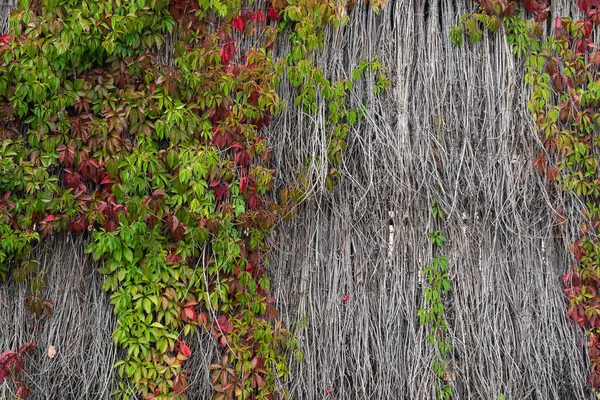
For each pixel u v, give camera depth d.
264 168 2.90
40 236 2.82
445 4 3.16
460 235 3.11
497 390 3.03
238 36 3.00
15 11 2.71
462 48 3.14
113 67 2.80
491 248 3.12
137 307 2.78
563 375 3.11
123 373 2.83
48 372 2.81
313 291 3.05
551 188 3.16
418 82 3.11
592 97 3.11
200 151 2.79
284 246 3.04
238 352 2.89
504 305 3.10
